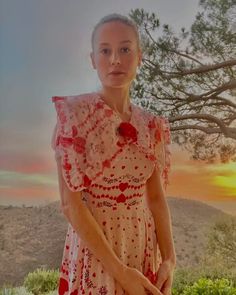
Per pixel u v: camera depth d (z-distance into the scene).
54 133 1.61
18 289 4.62
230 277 4.95
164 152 1.77
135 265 1.60
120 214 1.58
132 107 1.72
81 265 1.56
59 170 1.55
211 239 5.25
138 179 1.62
